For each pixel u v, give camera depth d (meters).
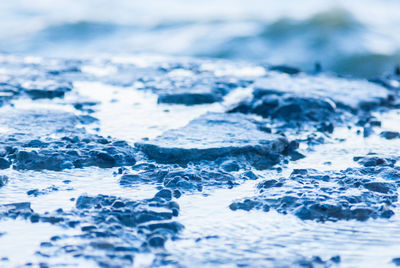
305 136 9.93
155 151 8.02
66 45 73.50
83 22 83.00
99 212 5.46
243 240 4.96
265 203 5.92
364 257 4.62
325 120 11.18
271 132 9.99
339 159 8.36
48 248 4.62
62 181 6.81
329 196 6.01
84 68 19.42
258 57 69.50
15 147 8.04
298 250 4.75
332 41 74.25
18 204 5.68
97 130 9.83
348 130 10.68
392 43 75.94
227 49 71.75
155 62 22.25
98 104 12.58
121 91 14.54
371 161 7.93
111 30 82.50
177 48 73.38
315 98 11.75
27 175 7.04
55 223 5.25
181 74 17.80
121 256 4.45
